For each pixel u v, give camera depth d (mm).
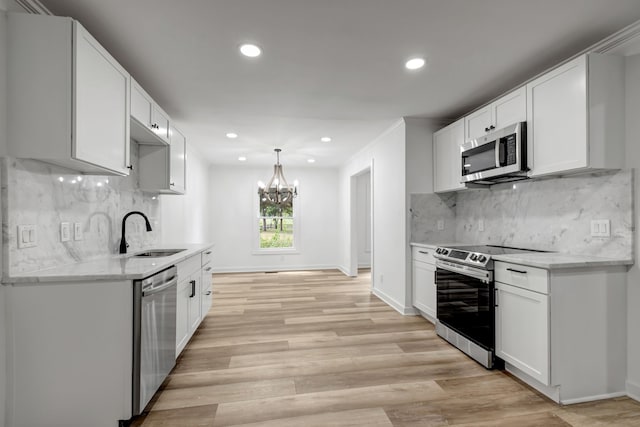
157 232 3604
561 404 1972
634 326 2031
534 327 2068
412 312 3754
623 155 2037
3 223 1556
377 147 4617
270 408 1935
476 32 2002
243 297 4637
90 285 1681
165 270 2074
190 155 5102
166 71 2500
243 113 3500
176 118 3668
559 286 1980
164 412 1893
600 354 2037
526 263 2104
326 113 3514
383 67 2459
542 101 2266
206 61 2346
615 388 2057
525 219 2861
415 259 3666
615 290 2064
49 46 1579
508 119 2588
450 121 3760
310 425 1777
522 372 2262
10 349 1613
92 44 1733
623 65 2035
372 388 2158
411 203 3730
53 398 1652
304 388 2164
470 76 2623
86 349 1678
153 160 3072
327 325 3422
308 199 7191
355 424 1782
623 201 2055
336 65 2422
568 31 1993
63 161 1699
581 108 1995
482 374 2348
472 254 2594
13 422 1621
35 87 1573
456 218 3842
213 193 6836
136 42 2086
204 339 3037
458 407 1940
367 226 7457
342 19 1856
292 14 1805
